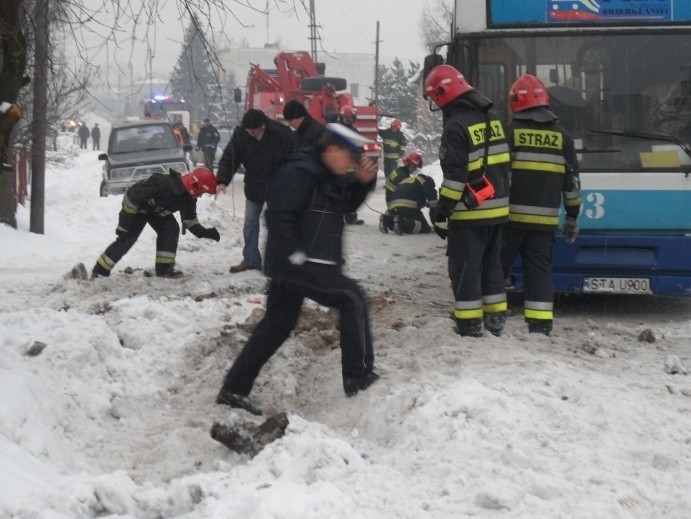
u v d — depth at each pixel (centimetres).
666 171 978
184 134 3322
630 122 984
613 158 984
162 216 1205
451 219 799
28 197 2484
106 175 2545
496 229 814
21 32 712
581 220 986
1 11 701
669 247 976
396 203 1806
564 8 993
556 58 993
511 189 843
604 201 983
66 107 1819
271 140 1205
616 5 988
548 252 850
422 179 1814
